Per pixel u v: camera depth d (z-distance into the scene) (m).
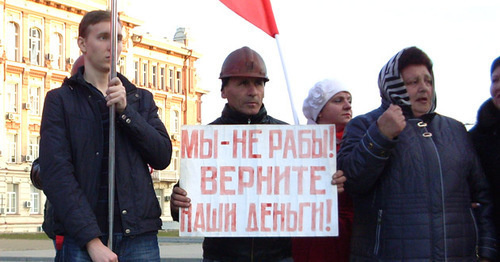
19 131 47.25
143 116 4.00
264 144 4.16
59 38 50.50
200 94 67.81
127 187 3.78
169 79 62.75
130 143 3.86
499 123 4.21
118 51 3.89
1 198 45.78
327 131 4.14
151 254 3.85
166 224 54.53
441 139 3.95
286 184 4.14
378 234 3.87
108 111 3.83
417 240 3.76
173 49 62.44
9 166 46.34
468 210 3.93
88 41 3.88
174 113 63.22
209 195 4.14
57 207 3.59
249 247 4.24
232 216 4.13
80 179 3.71
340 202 4.70
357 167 3.82
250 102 4.36
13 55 47.16
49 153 3.65
